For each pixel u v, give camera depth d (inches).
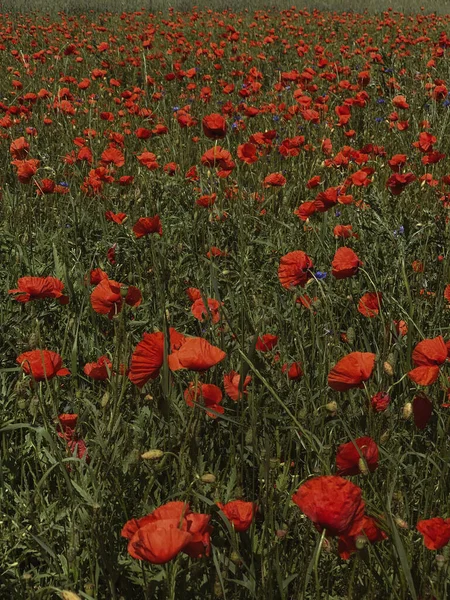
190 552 63.7
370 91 374.9
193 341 77.5
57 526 84.7
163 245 155.9
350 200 152.5
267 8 984.3
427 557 76.5
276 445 98.5
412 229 159.0
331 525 61.4
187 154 259.1
